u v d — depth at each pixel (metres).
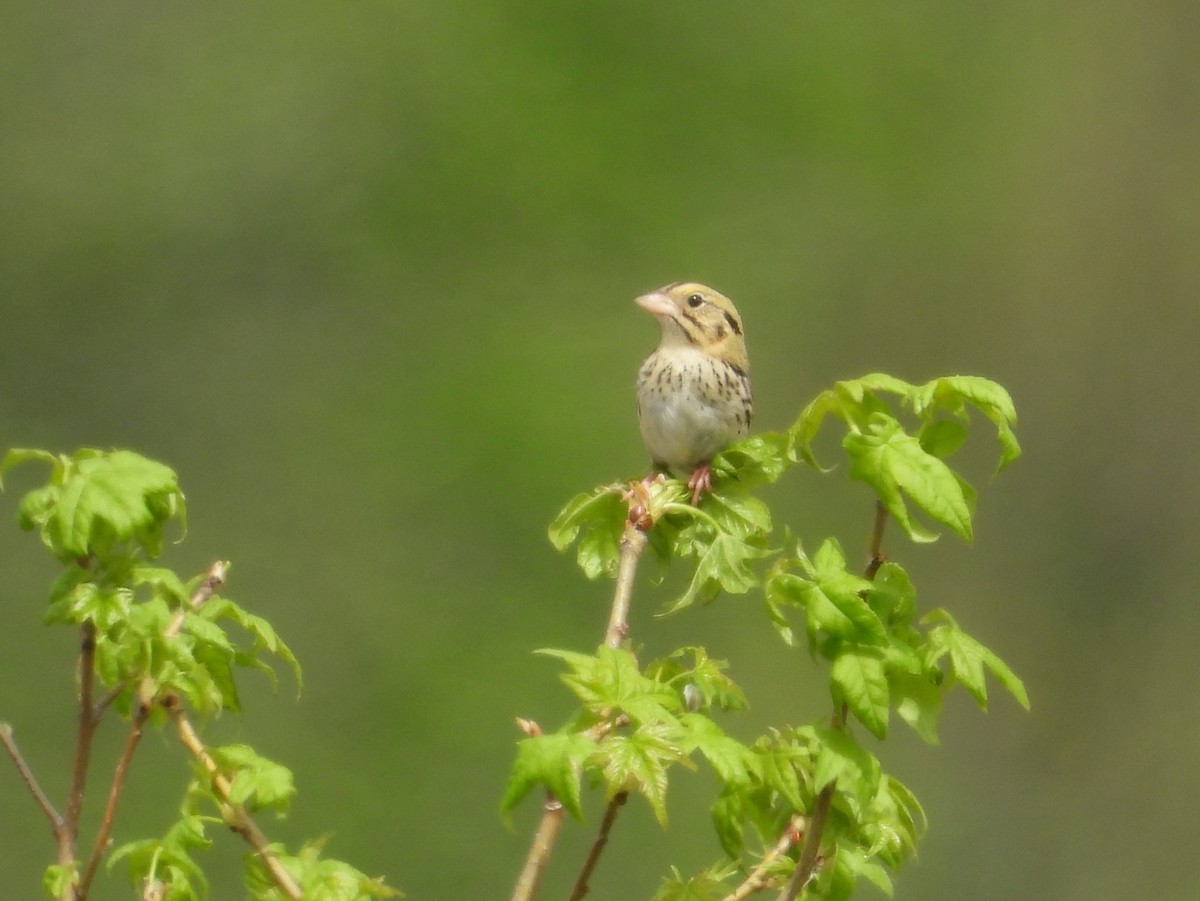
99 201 16.80
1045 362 17.98
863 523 16.42
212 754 3.86
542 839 3.61
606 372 16.39
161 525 3.70
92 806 12.05
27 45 17.58
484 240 17.09
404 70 17.77
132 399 15.98
